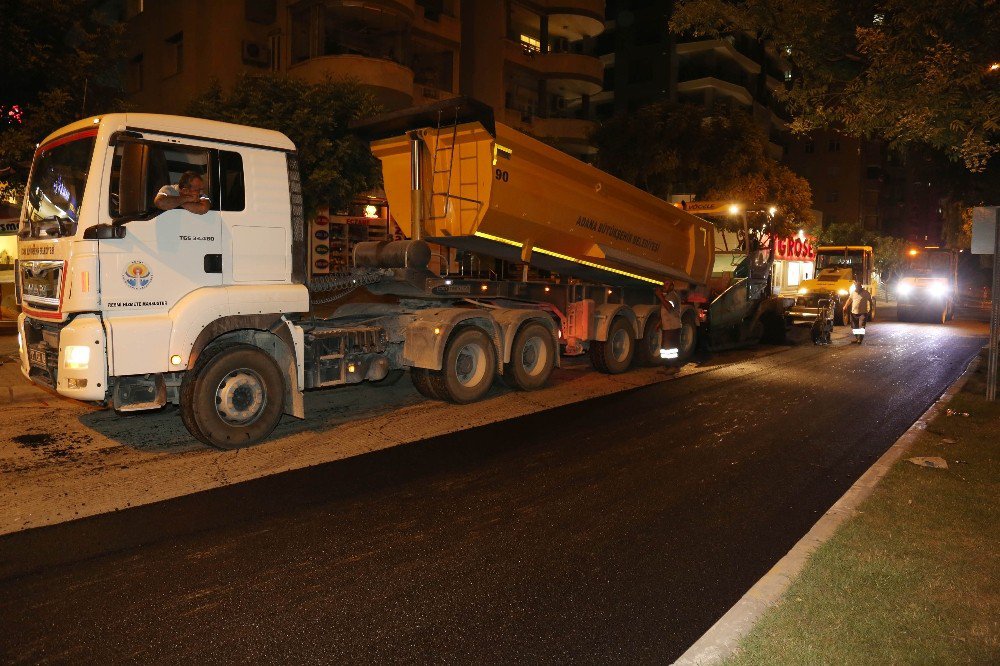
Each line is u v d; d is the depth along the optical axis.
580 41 50.41
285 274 7.14
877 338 20.27
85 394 6.02
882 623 3.55
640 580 4.27
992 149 7.58
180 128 6.46
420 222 9.28
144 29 26.64
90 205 6.06
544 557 4.58
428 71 28.11
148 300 6.31
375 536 4.86
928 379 12.33
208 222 6.62
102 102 12.62
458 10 28.62
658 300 13.13
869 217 71.75
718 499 5.78
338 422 7.97
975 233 10.04
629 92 49.12
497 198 8.89
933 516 5.09
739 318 16.17
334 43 23.83
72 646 3.46
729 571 4.41
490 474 6.29
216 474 6.08
